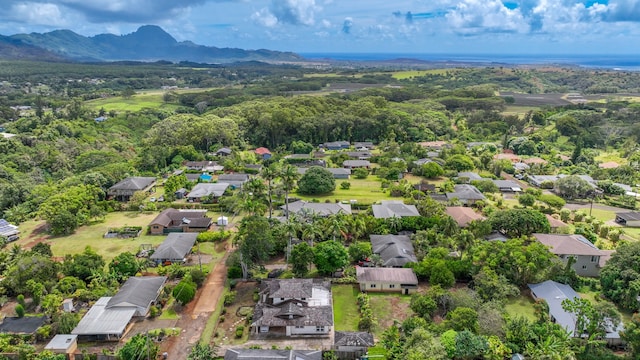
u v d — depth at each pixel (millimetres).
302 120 192250
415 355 51188
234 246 90500
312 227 81750
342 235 87562
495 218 91000
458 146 171500
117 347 58844
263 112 198875
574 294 67250
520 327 56375
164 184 130125
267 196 103375
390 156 160250
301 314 62594
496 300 65312
